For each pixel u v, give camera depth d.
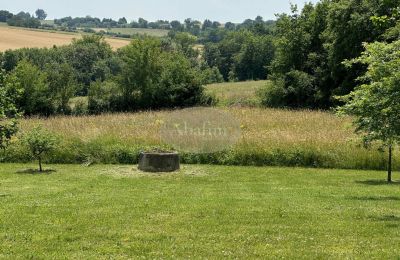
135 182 16.27
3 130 13.52
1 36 98.38
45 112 45.84
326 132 23.17
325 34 45.81
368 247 7.82
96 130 23.81
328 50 45.44
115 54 91.44
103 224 9.48
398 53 12.27
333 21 44.16
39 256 7.34
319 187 15.32
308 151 20.69
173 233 8.74
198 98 48.22
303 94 47.22
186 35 107.88
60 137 21.95
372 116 13.76
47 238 8.39
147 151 19.56
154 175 17.86
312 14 49.47
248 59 99.94
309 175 18.19
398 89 11.91
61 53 85.12
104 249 7.71
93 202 12.12
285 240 8.27
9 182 16.31
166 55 50.31
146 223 9.59
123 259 7.20
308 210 11.00
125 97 48.22
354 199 12.80
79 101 50.16
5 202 12.22
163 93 48.06
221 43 110.19
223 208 11.20
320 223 9.60
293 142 21.31
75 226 9.30
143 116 32.66
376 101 13.05
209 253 7.49
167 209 11.09
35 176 17.72
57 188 14.95
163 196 13.23
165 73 48.25
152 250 7.66
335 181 16.77
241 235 8.59
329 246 7.89
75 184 15.84
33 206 11.49
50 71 48.75
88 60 86.12
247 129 24.69
